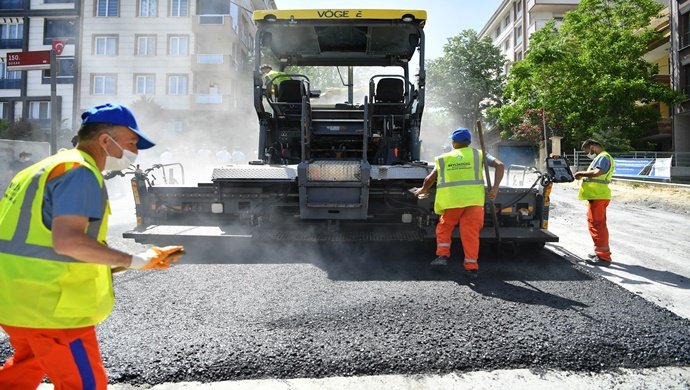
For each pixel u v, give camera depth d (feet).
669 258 19.31
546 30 79.10
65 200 5.16
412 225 19.35
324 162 17.83
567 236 24.29
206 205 19.20
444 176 15.23
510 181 26.13
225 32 95.04
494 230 18.15
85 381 5.62
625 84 68.39
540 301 12.78
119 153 5.96
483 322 11.12
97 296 5.75
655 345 9.88
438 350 9.57
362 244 19.80
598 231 17.81
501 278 15.21
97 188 5.43
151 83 98.58
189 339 9.95
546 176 18.37
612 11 75.97
